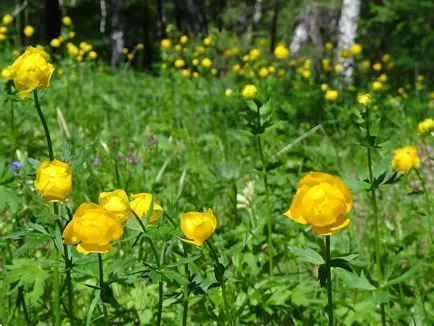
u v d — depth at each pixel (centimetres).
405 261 291
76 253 176
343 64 1127
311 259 154
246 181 389
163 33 2805
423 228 291
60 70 795
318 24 1475
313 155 388
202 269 253
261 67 809
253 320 226
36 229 167
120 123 579
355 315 234
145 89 877
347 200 138
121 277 164
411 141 517
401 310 231
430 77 1308
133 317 233
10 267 219
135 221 154
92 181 338
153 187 319
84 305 244
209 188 328
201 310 224
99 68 1051
